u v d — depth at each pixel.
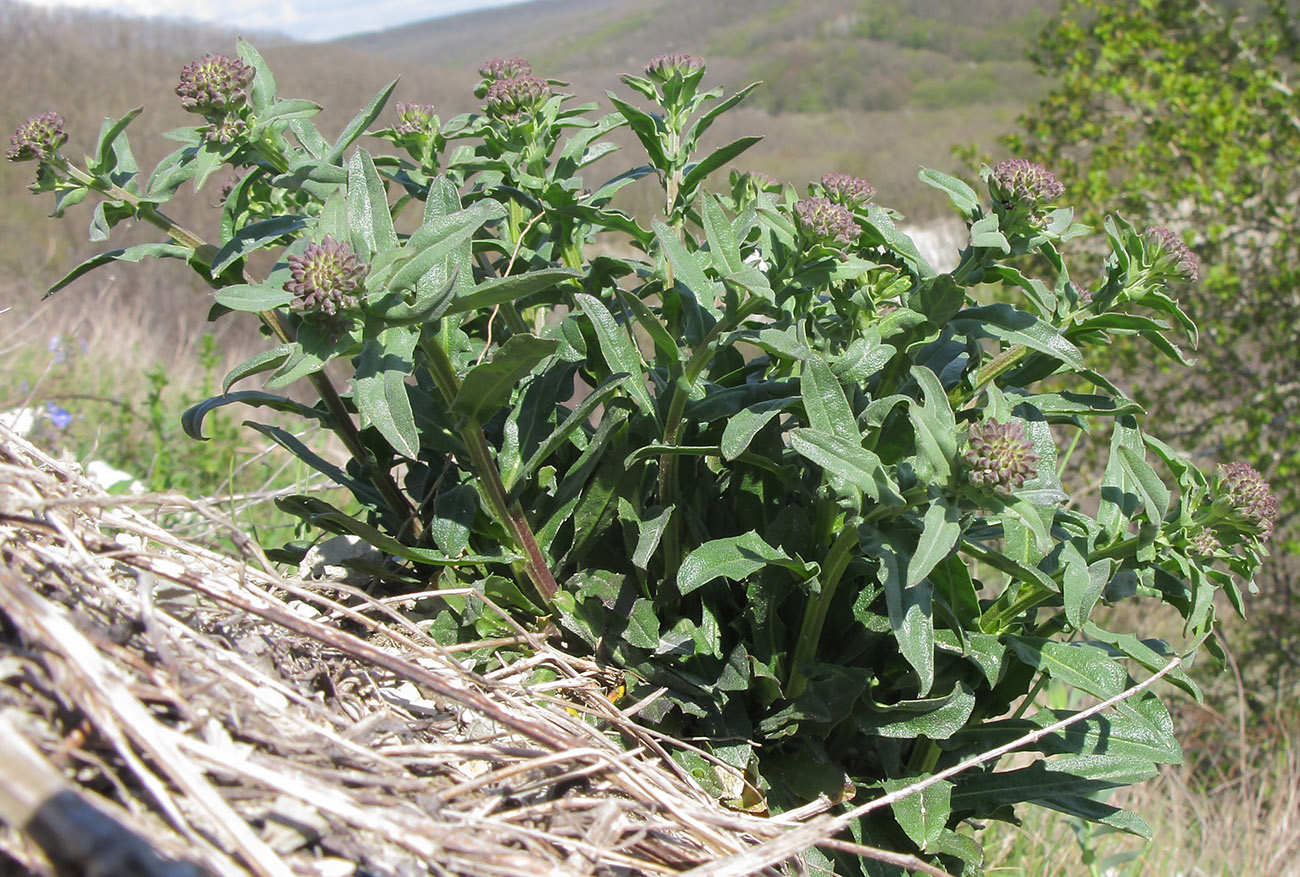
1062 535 2.33
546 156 2.85
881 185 35.50
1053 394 2.60
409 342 2.02
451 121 2.96
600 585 2.43
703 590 2.54
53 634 1.63
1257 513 2.19
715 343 2.30
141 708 1.60
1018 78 62.72
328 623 2.42
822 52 68.38
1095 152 9.85
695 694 2.42
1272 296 8.99
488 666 2.48
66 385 6.50
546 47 121.44
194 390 7.48
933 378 2.12
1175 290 8.80
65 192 2.47
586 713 2.36
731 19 100.12
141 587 1.84
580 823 1.95
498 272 2.96
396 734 2.04
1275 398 8.83
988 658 2.24
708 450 2.29
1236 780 5.50
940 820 2.27
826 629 2.55
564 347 2.66
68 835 1.26
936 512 1.93
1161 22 9.80
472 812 1.86
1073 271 9.70
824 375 2.17
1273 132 9.41
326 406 2.75
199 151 2.37
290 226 2.39
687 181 2.87
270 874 1.50
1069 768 2.44
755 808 2.37
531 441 2.54
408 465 2.87
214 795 1.55
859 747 2.56
